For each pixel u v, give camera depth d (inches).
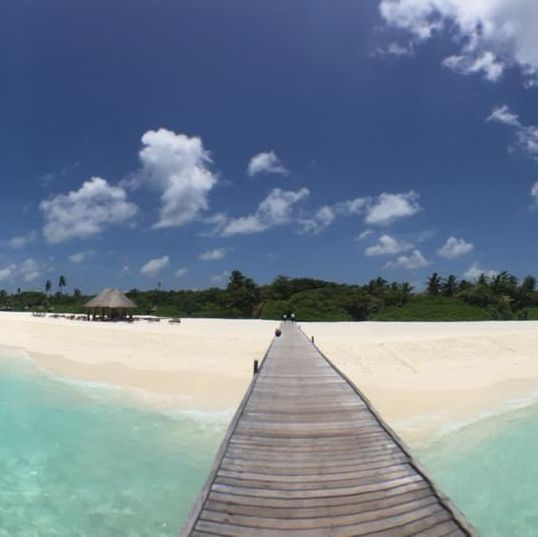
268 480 331.6
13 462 595.5
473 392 876.0
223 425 717.3
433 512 288.4
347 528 271.3
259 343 1332.4
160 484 532.7
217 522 278.7
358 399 549.3
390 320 2864.2
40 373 1071.0
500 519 454.6
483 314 2903.5
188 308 3708.2
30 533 438.9
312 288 3902.6
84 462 593.9
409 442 634.8
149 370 1062.4
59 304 4426.7
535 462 574.6
